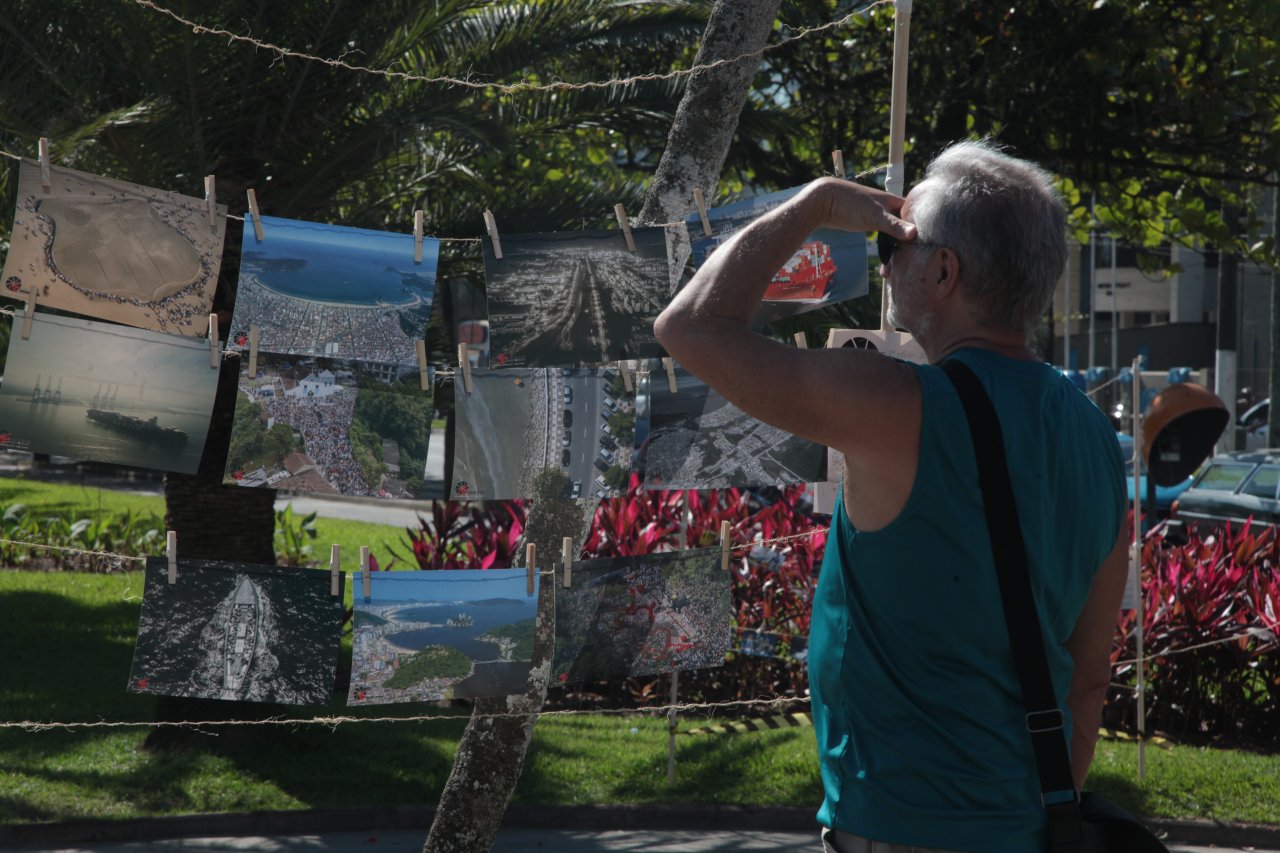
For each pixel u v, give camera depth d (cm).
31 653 843
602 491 283
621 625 308
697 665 316
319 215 685
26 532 1267
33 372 258
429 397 275
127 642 895
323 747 643
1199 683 738
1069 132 979
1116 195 1119
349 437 270
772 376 156
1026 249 161
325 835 549
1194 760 654
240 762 611
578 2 688
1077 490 162
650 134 759
